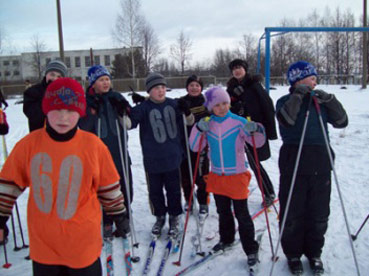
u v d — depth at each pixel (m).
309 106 2.37
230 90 3.66
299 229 2.55
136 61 41.81
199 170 3.59
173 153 3.19
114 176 1.79
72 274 1.71
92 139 1.74
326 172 2.47
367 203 3.78
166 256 2.81
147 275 2.58
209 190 2.79
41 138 1.66
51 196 1.64
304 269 2.60
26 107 2.80
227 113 2.73
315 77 2.52
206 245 3.03
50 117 1.60
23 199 4.28
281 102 2.58
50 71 2.77
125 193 3.20
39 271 1.69
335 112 2.43
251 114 3.49
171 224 3.27
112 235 3.18
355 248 2.86
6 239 3.12
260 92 3.46
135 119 3.17
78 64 59.28
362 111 10.91
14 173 1.62
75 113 1.62
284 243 2.59
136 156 6.61
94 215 1.74
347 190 4.20
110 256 2.81
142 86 31.19
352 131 7.80
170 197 3.28
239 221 2.65
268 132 3.51
